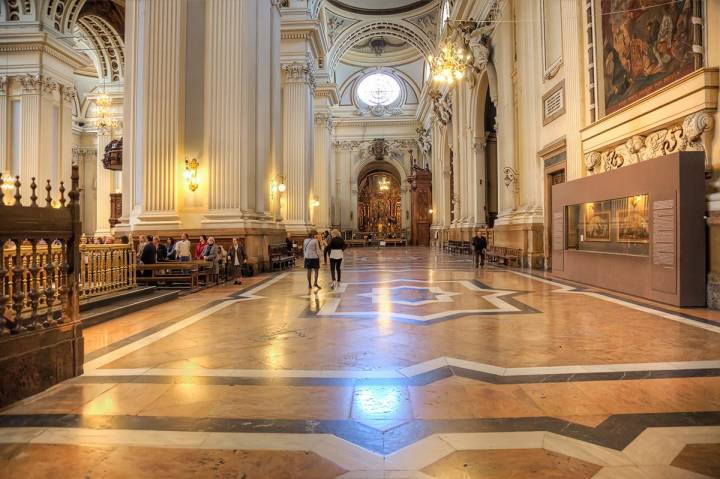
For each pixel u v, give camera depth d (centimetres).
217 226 1073
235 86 1096
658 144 756
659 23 739
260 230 1159
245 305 684
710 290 625
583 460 216
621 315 580
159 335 485
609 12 893
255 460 219
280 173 1488
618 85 865
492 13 1638
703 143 650
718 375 341
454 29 2027
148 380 338
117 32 2220
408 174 3978
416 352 411
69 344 343
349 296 771
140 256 916
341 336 476
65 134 1752
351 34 3250
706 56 646
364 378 341
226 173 1092
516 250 1333
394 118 3919
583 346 429
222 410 280
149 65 1092
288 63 2045
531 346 430
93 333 496
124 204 1201
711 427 252
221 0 1109
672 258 645
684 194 630
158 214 1074
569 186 970
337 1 3039
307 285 940
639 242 730
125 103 1205
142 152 1088
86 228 3228
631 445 231
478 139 1986
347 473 207
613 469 207
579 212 935
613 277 805
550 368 362
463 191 2205
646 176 699
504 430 250
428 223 3691
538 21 1271
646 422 259
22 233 314
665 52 727
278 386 323
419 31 3145
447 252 2448
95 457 222
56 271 360
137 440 240
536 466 211
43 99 1653
